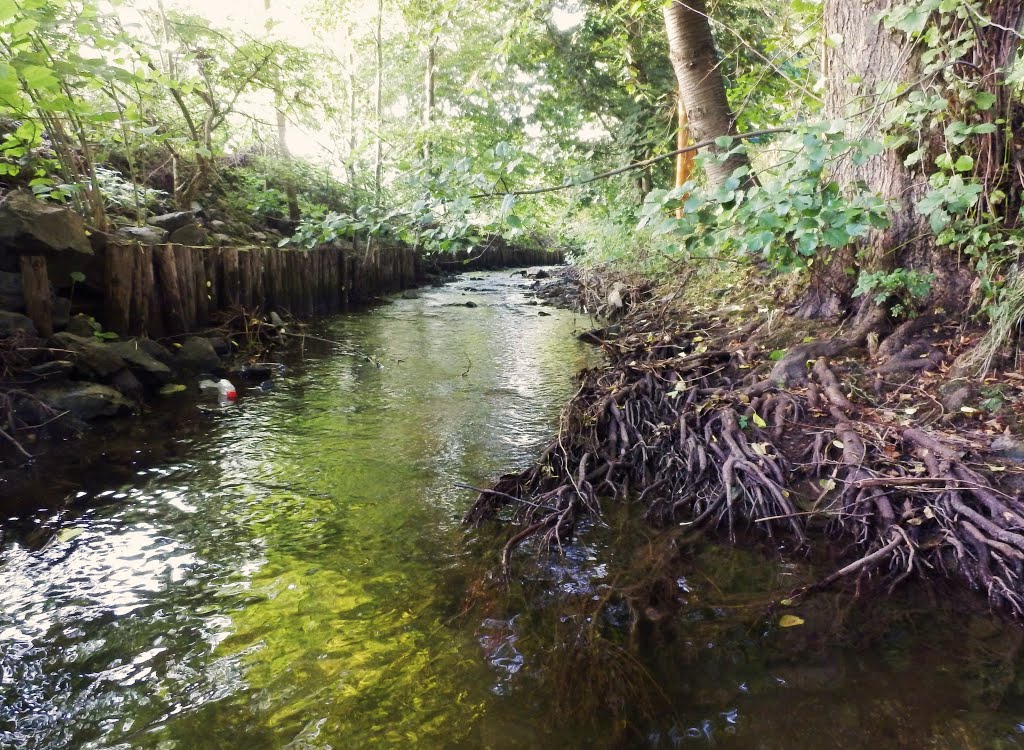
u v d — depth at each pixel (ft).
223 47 35.09
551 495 11.99
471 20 56.85
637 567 9.88
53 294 17.85
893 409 12.57
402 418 17.74
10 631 8.24
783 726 6.62
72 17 18.72
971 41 12.58
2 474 12.99
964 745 6.29
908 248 15.06
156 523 11.34
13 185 22.72
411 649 8.00
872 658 7.61
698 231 12.53
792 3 18.38
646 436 14.35
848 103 13.76
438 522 11.57
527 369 24.04
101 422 16.34
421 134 36.40
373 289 47.55
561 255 111.24
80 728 6.72
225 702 7.09
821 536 10.48
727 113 28.14
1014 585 8.57
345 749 6.46
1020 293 11.89
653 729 6.66
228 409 18.26
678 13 27.58
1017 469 10.01
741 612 8.64
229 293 27.02
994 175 13.62
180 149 32.83
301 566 10.02
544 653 7.89
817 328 17.01
